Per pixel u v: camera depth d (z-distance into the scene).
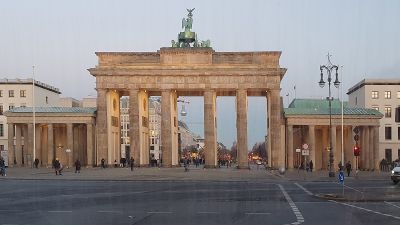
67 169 100.69
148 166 114.44
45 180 69.75
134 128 111.06
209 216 29.78
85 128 124.50
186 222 27.06
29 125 116.00
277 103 110.12
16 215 29.97
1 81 151.38
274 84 110.00
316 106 130.75
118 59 111.88
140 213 31.20
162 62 111.31
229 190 51.41
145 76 111.44
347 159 119.00
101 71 111.00
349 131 117.38
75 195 44.41
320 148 123.12
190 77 111.25
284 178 75.25
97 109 112.19
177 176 78.25
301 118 112.25
